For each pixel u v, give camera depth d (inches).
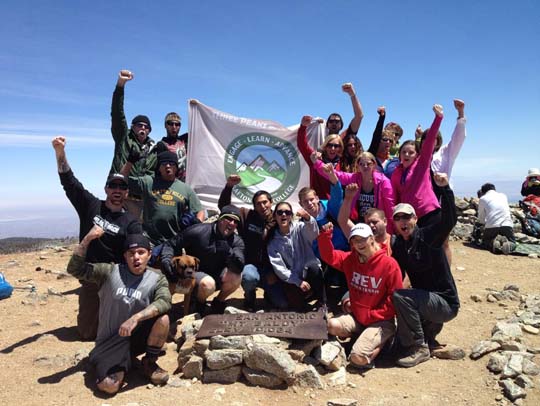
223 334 174.1
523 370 161.3
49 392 157.6
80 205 208.5
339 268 200.4
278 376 158.2
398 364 177.3
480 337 200.4
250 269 224.2
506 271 315.9
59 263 378.0
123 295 167.2
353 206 241.0
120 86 263.1
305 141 280.1
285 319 184.5
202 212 253.1
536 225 423.8
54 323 231.1
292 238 225.9
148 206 241.1
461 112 253.9
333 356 170.4
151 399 150.5
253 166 318.3
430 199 236.1
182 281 210.2
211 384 161.9
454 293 185.2
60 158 195.8
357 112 287.6
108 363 159.9
